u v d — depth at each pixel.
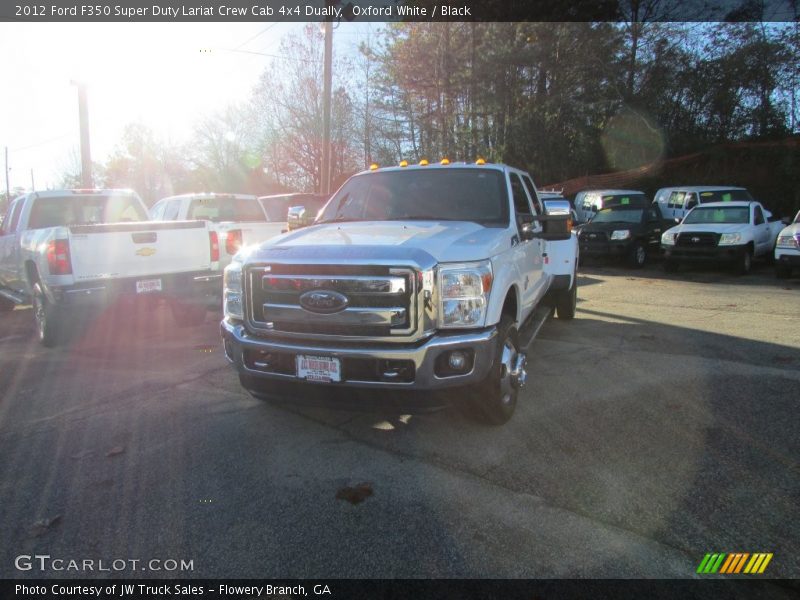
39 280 7.26
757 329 7.19
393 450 3.86
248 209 11.27
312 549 2.80
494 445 3.89
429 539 2.85
